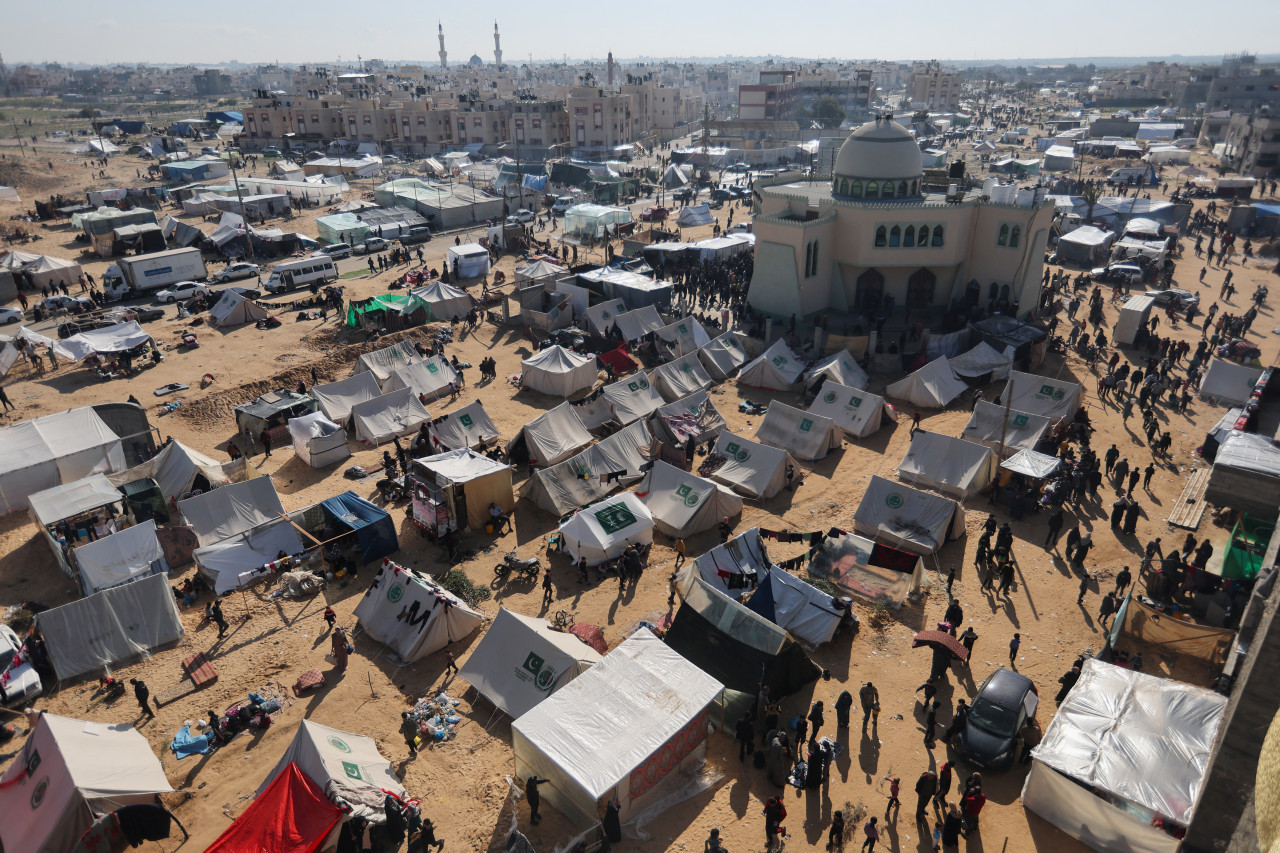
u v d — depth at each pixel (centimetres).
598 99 15050
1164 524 3316
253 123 16600
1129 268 6969
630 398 4384
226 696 2473
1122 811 1850
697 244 7469
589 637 2589
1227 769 1341
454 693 2480
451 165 13150
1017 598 2884
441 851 1936
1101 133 18000
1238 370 4438
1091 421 4294
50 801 1906
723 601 2533
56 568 3167
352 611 2880
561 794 2002
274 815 1864
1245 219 8812
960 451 3641
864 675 2530
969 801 1953
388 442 4209
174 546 3080
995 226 5484
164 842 1983
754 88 18538
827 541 3034
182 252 6806
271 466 3969
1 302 6397
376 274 7375
